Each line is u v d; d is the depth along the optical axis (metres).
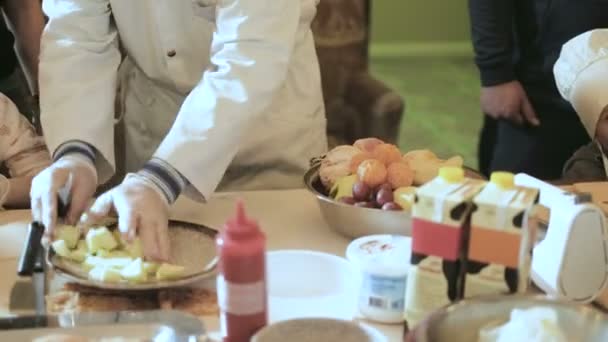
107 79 1.47
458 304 0.89
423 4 5.46
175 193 1.26
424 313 0.97
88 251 1.19
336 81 3.01
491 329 0.90
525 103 2.28
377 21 5.48
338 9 2.98
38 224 1.16
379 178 1.26
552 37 2.18
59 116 1.40
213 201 1.47
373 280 1.04
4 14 1.88
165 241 1.18
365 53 3.07
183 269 1.13
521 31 2.25
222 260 0.93
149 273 1.13
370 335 0.96
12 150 1.55
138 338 0.97
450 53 5.57
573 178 1.71
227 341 0.95
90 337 0.97
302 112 1.64
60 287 1.12
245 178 1.65
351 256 1.15
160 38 1.52
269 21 1.30
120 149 1.75
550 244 1.09
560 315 0.91
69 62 1.44
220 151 1.28
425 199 0.94
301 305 1.09
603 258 1.09
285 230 1.35
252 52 1.29
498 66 2.29
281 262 1.17
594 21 2.12
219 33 1.34
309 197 1.50
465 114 4.62
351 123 3.01
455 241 0.93
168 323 0.99
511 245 0.93
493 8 2.25
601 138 1.62
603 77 1.62
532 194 0.95
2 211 1.43
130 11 1.49
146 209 1.20
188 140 1.26
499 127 2.38
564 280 1.08
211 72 1.34
